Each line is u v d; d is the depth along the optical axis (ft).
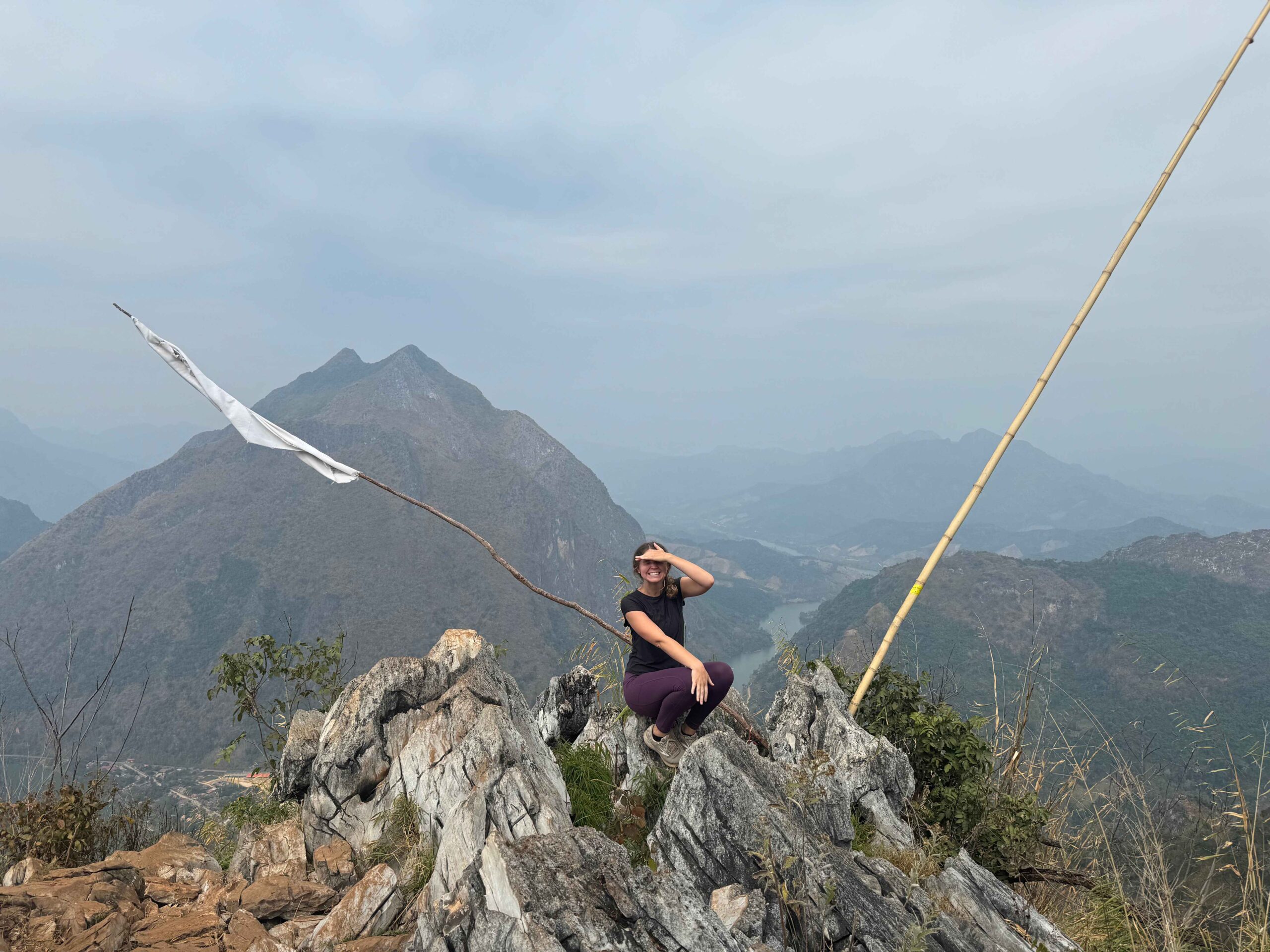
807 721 22.45
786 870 14.37
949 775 21.58
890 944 13.73
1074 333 22.80
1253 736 19.98
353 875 17.75
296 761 20.71
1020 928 16.12
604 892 12.09
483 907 12.14
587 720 25.08
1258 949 15.38
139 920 15.19
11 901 14.49
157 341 18.95
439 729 19.20
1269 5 22.30
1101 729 22.50
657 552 18.98
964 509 23.09
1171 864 18.34
